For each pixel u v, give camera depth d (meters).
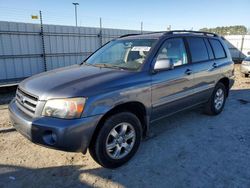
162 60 3.45
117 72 3.36
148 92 3.43
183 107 4.28
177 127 4.69
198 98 4.63
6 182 2.92
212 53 5.05
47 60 11.55
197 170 3.18
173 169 3.21
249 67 11.42
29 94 3.00
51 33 11.45
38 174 3.10
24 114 2.99
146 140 4.09
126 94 3.11
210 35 5.23
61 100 2.73
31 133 2.80
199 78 4.49
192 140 4.10
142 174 3.09
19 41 10.29
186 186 2.85
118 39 4.56
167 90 3.77
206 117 5.29
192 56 4.42
